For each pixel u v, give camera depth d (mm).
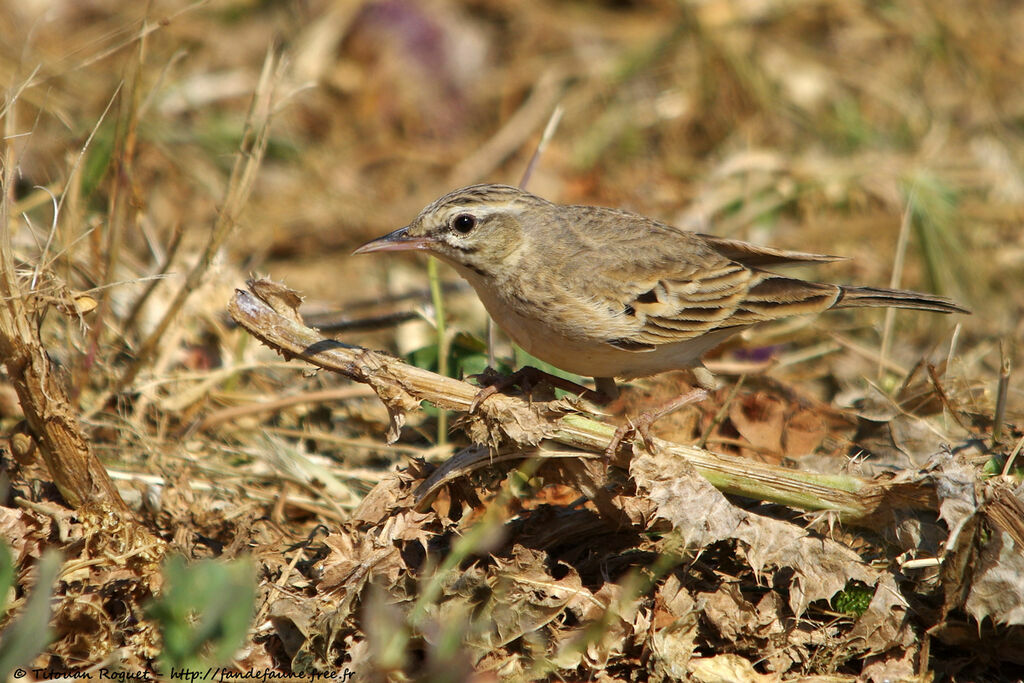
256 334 9109
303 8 21484
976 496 8492
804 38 21641
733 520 8617
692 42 21375
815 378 14406
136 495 10570
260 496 11172
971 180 18906
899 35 21594
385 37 21391
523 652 8484
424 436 12648
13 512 8789
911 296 11508
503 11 22438
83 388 12000
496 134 20953
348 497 11281
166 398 12539
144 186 17531
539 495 10688
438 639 8352
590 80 21250
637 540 9445
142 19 13711
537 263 10680
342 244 18406
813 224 18406
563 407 8953
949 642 8859
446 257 10875
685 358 10992
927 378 12180
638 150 20172
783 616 8812
